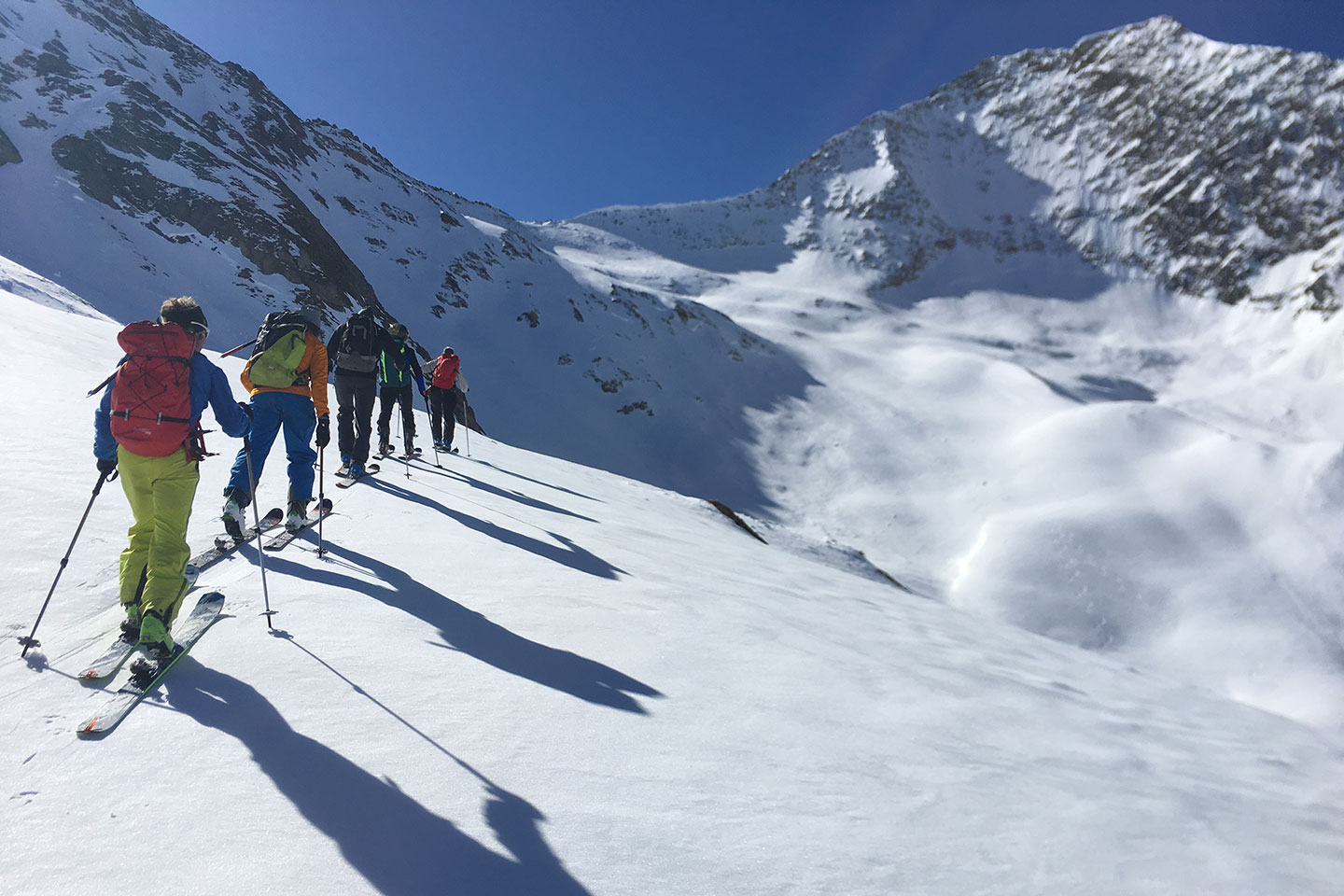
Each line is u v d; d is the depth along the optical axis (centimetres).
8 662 279
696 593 565
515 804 209
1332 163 18638
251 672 280
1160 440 7138
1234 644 4731
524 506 856
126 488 307
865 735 313
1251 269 17550
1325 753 518
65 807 189
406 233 8981
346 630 332
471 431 1730
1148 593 5234
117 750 220
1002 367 10019
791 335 12612
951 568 5888
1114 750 369
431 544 544
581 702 293
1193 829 265
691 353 9588
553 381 7838
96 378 904
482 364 7600
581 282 9719
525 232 18738
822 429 8462
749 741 282
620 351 8588
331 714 251
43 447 576
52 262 3638
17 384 771
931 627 730
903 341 15025
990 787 275
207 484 615
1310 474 6003
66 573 372
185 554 302
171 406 298
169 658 278
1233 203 19150
